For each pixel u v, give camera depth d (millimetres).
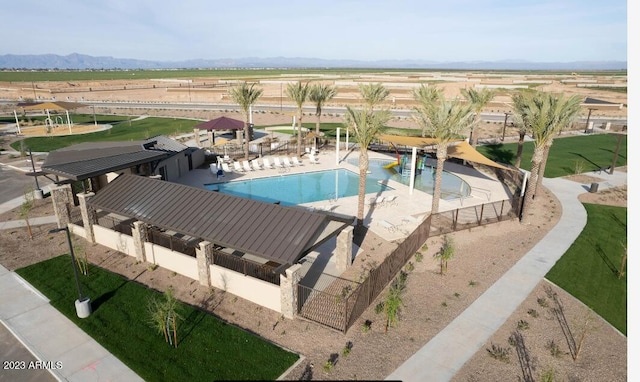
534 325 13938
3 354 12367
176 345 12719
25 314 14266
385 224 22562
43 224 22312
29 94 104250
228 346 12703
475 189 30312
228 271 15359
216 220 16406
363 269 17750
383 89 40312
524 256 19266
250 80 160125
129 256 18688
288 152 42375
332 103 87438
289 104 87000
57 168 21469
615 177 33781
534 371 11750
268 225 15602
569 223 23578
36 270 17234
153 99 97625
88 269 17406
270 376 11492
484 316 14422
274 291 14289
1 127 56719
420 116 22812
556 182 32250
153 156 25266
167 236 17469
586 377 11555
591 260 18922
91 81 153125
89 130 55000
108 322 13883
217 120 42344
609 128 57062
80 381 11297
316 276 17016
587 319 13445
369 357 12258
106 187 20297
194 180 31812
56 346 12688
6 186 29766
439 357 12289
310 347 12711
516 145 47125
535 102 22703
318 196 28781
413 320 14125
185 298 15352
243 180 32125
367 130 20109
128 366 11875
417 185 31562
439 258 19062
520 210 24281
